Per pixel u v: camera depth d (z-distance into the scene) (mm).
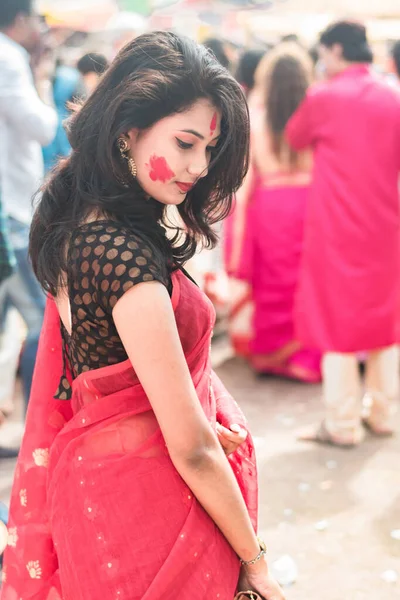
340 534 2896
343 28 3395
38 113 3316
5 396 3654
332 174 3428
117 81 1331
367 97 3354
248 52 4473
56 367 1588
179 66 1293
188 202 1494
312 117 3459
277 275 4359
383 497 3152
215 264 4906
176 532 1351
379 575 2650
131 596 1332
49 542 1592
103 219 1350
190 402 1282
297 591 2570
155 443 1369
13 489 1627
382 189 3400
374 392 3678
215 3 9578
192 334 1373
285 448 3600
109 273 1283
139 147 1338
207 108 1320
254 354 4520
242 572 1465
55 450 1462
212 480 1319
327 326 3502
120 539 1346
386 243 3451
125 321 1271
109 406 1369
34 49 3756
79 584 1376
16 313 3711
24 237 3354
